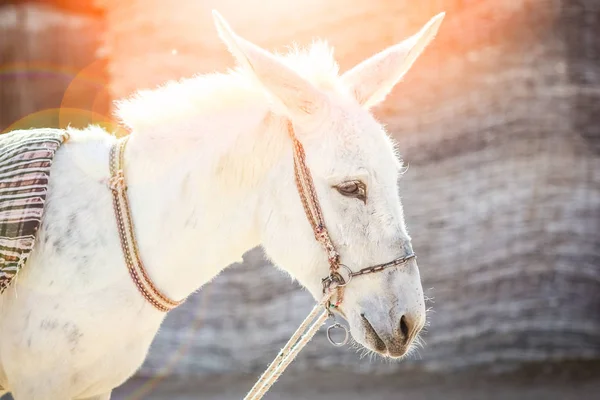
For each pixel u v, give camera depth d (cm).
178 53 791
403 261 302
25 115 883
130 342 316
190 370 757
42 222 308
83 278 304
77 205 310
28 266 306
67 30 881
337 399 681
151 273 311
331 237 303
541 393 691
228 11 789
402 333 300
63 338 303
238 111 315
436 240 774
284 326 766
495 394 691
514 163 778
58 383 307
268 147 309
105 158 318
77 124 870
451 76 788
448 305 768
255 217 314
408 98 789
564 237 773
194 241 312
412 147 785
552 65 786
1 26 881
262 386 317
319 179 303
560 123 780
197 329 766
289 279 771
